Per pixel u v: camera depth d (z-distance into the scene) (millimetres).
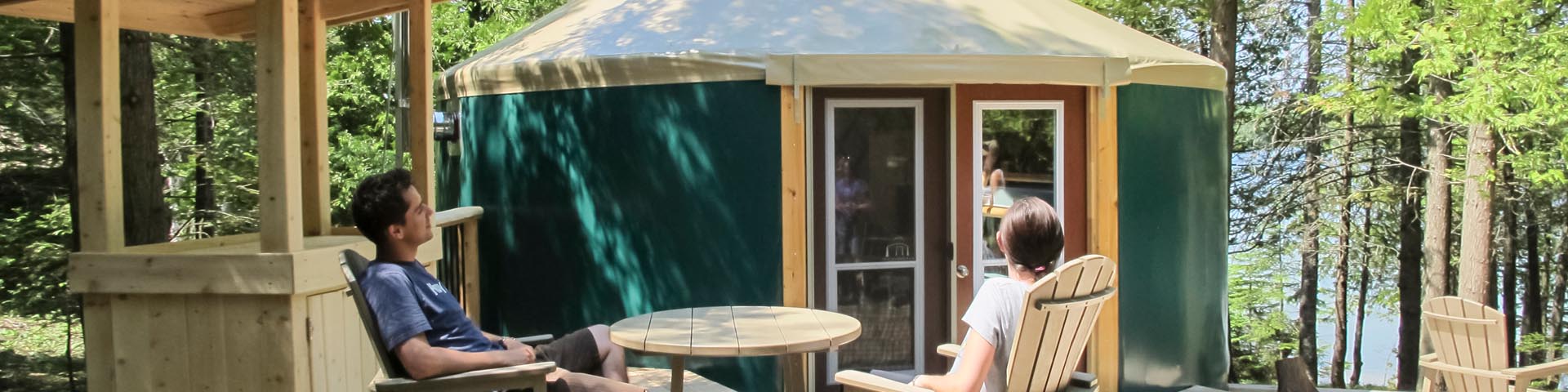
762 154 5352
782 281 5379
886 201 5594
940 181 5625
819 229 5527
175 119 13062
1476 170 11609
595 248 5754
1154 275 5863
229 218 13156
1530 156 11742
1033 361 3154
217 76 12172
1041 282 3031
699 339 3756
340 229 4730
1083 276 3188
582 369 4316
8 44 10336
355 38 14703
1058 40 5730
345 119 15852
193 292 3615
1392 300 18453
